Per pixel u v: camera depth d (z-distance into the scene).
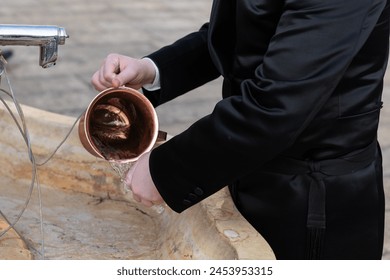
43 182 2.92
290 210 2.05
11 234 2.39
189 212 2.36
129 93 2.12
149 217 2.72
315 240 2.06
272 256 2.00
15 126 2.99
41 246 2.50
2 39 1.93
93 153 2.19
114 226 2.67
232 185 2.26
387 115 6.24
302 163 2.03
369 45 1.97
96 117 2.21
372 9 1.82
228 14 2.10
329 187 2.04
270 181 2.07
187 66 2.44
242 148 1.84
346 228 2.10
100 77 2.24
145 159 2.06
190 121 5.99
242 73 2.03
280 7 1.91
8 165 2.97
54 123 2.95
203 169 1.92
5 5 8.98
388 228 4.50
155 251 2.52
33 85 6.51
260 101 1.81
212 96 6.55
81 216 2.73
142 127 2.18
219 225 2.14
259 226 2.14
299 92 1.77
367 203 2.11
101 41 7.85
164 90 2.40
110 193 2.83
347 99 1.98
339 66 1.78
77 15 8.77
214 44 2.16
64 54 7.35
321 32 1.78
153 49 7.74
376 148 2.18
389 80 7.11
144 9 9.22
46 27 1.97
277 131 1.79
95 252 2.49
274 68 1.79
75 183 2.88
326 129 1.99
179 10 9.30
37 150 2.94
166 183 1.97
